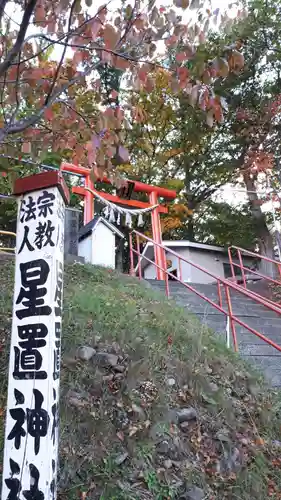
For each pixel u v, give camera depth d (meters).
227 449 3.42
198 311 6.85
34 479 2.20
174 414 3.52
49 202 2.65
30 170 5.93
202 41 3.16
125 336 4.36
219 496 3.03
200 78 3.21
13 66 3.28
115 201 11.35
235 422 3.74
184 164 19.05
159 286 8.48
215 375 4.32
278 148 15.23
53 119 3.67
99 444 3.09
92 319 4.70
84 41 3.09
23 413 2.32
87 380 3.65
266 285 12.45
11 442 2.30
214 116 3.41
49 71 3.48
